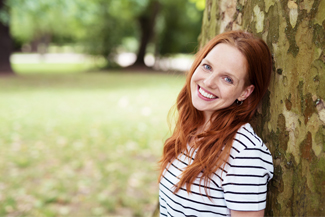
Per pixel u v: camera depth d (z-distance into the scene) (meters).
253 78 1.04
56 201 3.33
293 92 1.06
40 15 12.47
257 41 1.03
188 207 1.08
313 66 1.00
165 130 6.02
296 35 1.03
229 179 0.98
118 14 18.86
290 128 1.08
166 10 20.11
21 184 3.64
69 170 4.05
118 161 4.39
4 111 7.13
